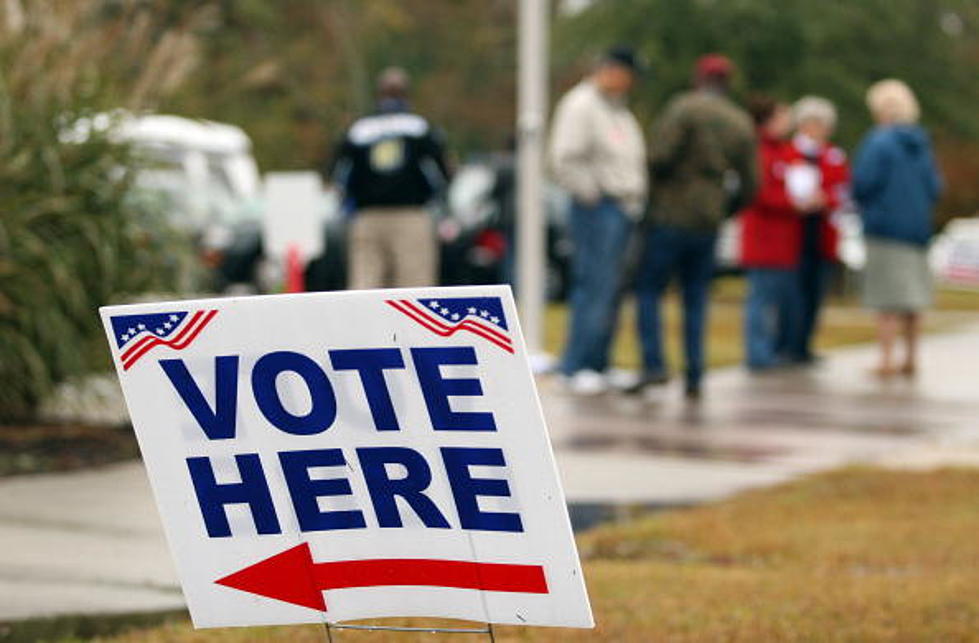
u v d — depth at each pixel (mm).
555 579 4281
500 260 28125
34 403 12203
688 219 15797
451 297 4195
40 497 9734
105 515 9227
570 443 12602
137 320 4438
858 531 9008
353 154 16719
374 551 4441
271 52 52375
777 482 10969
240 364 4406
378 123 16703
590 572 7930
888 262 18359
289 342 4355
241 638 6547
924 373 19078
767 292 18859
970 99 41438
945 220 45344
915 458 12242
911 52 40875
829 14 39188
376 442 4359
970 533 8906
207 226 26141
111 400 12398
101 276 12031
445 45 65250
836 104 39438
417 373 4273
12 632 6746
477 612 4387
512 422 4219
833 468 11500
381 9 60188
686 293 16062
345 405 4355
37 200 11750
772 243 18734
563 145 16219
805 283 19562
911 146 18281
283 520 4480
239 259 26406
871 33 40000
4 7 12320
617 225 16250
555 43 41375
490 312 4172
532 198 18547
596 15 40344
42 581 7668
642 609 7062
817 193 18844
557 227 30828
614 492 10469
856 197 18422
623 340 22516
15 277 11648
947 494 10234
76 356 11891
